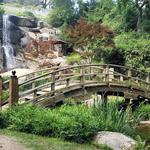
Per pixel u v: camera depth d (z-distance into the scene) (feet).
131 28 185.88
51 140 51.78
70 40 148.46
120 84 85.40
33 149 46.78
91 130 53.62
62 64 143.43
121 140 52.60
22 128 54.39
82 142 52.85
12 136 51.13
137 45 149.28
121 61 147.02
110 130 56.85
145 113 86.89
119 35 175.63
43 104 64.80
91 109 61.77
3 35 178.70
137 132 68.59
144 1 181.88
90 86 76.07
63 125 53.47
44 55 131.95
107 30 145.07
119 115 60.23
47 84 65.98
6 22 182.39
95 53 142.41
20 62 160.56
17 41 179.93
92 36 142.72
